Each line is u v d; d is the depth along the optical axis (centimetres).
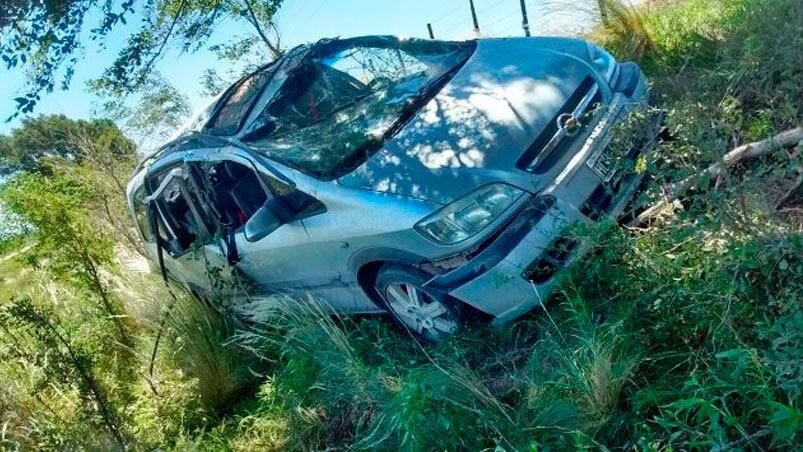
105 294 605
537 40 482
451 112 419
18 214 589
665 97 389
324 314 456
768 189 333
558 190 358
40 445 452
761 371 226
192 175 520
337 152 439
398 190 385
